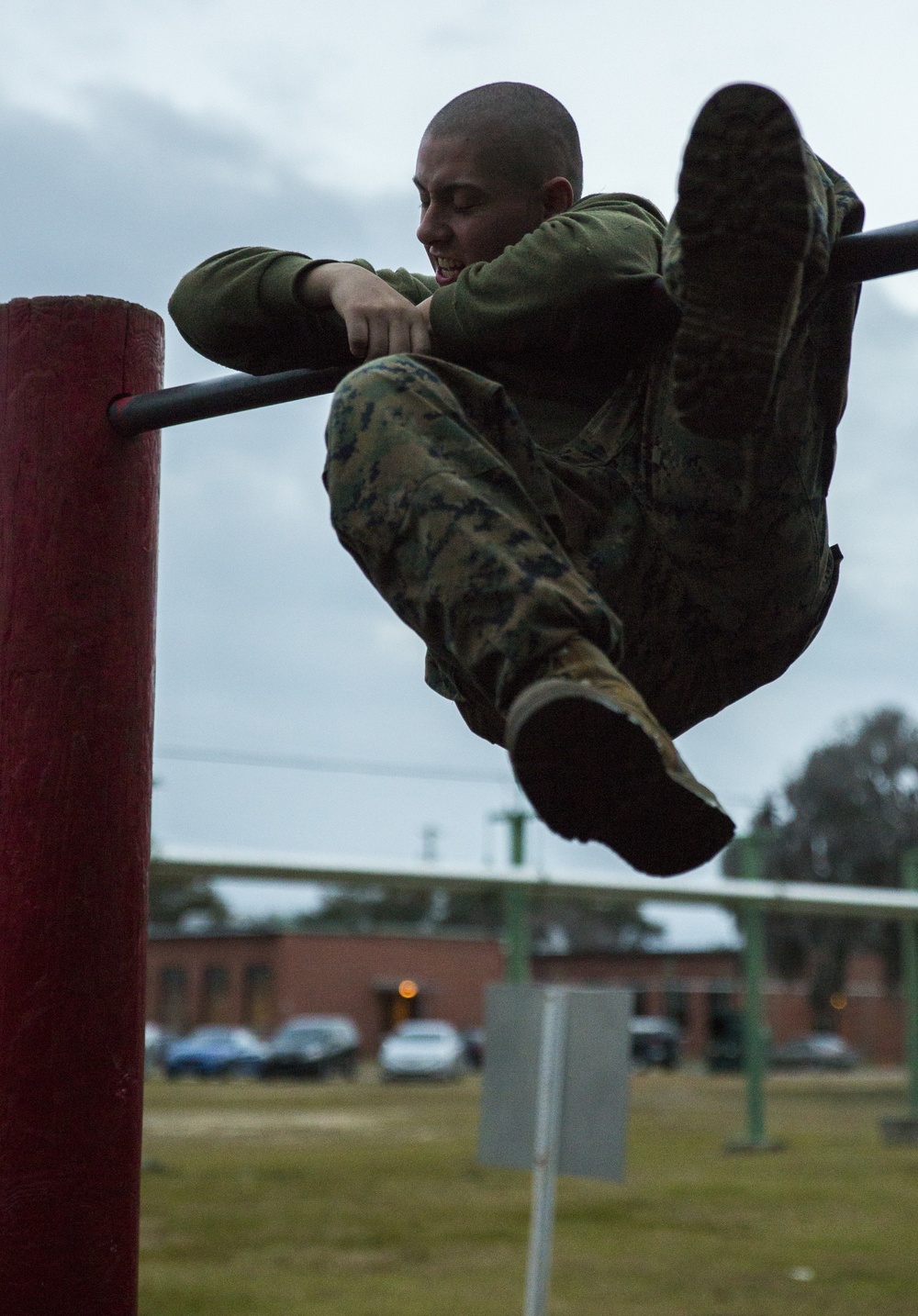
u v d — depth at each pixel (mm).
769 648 1699
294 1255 8664
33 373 1978
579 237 1566
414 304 1830
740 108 1281
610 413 1632
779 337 1363
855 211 1593
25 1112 1840
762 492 1597
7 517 1966
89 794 1907
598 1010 4953
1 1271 1812
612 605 1599
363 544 1393
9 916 1885
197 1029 48531
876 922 40219
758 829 16188
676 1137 17203
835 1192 11867
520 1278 7996
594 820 1296
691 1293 7641
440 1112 21453
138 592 1979
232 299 1748
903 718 39000
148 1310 7000
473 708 1621
